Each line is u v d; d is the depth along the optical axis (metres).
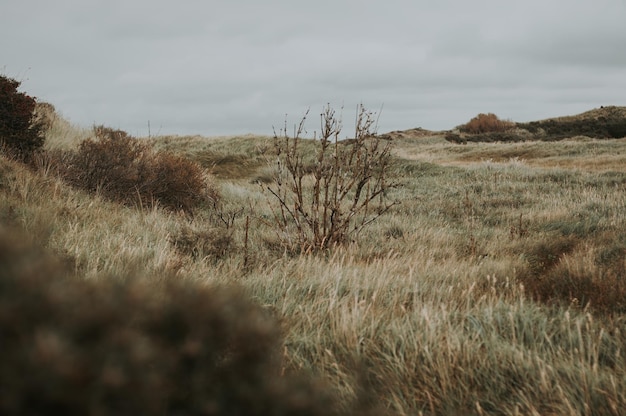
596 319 3.80
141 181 9.67
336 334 3.30
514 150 32.22
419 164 20.38
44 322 1.05
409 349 3.13
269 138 26.00
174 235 6.18
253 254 5.72
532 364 2.91
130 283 1.36
